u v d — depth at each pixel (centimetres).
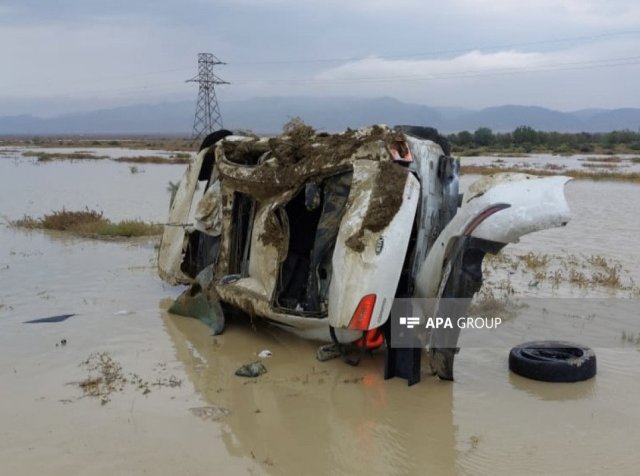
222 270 859
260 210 806
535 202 600
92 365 712
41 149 8112
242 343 787
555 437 536
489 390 636
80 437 543
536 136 8512
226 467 493
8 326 855
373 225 654
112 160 5338
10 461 504
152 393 634
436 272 654
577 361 652
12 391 641
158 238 1550
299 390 640
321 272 717
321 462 499
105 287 1069
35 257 1320
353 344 711
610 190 2648
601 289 998
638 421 562
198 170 1052
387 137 692
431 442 530
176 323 872
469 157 5797
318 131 802
